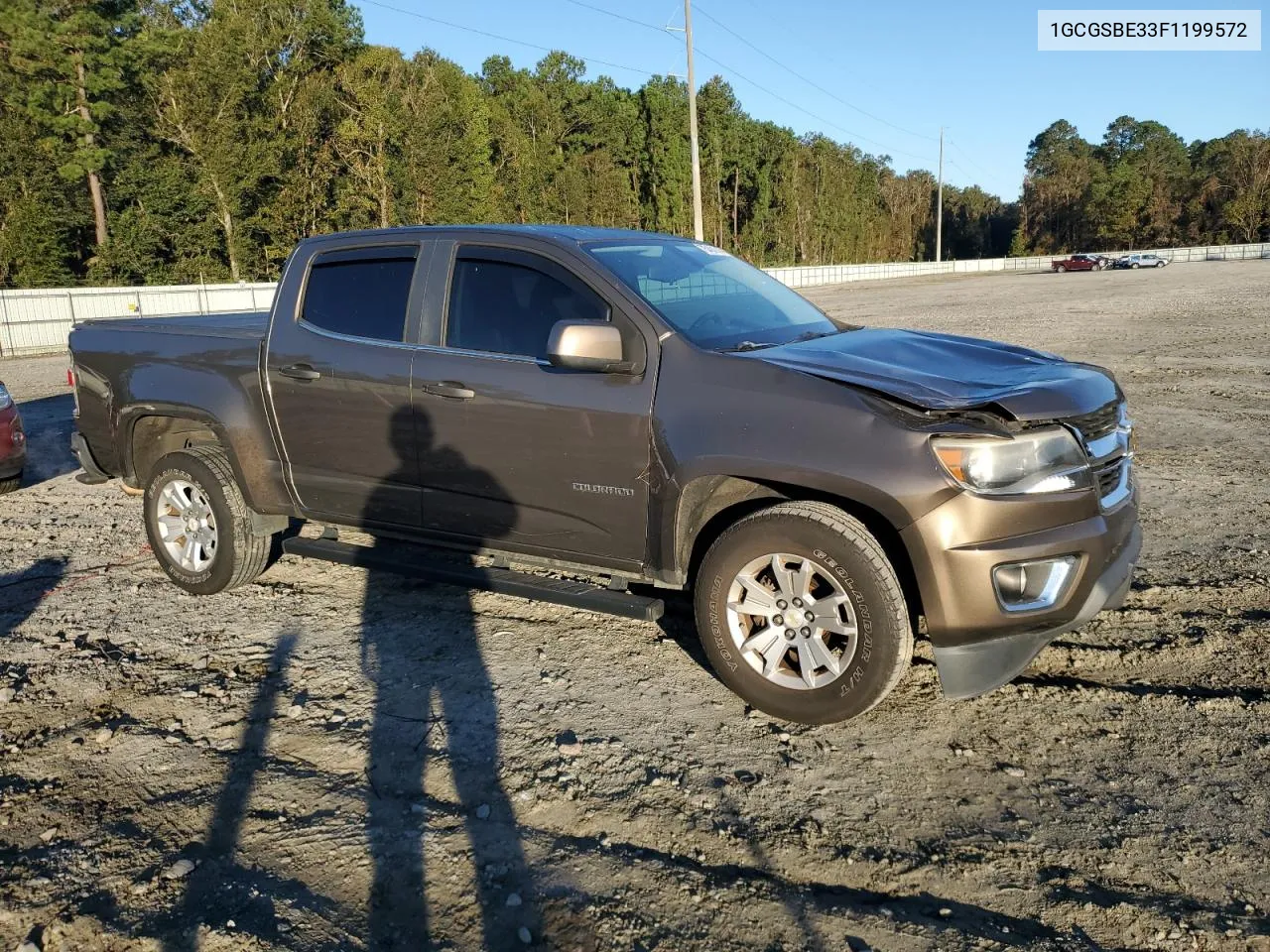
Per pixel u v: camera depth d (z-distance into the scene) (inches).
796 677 144.4
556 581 166.7
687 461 144.3
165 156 1786.4
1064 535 132.0
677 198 3125.0
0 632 193.6
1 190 1537.9
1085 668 163.0
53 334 1000.9
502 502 167.3
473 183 2190.0
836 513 136.8
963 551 128.5
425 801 128.4
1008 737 141.6
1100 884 108.5
